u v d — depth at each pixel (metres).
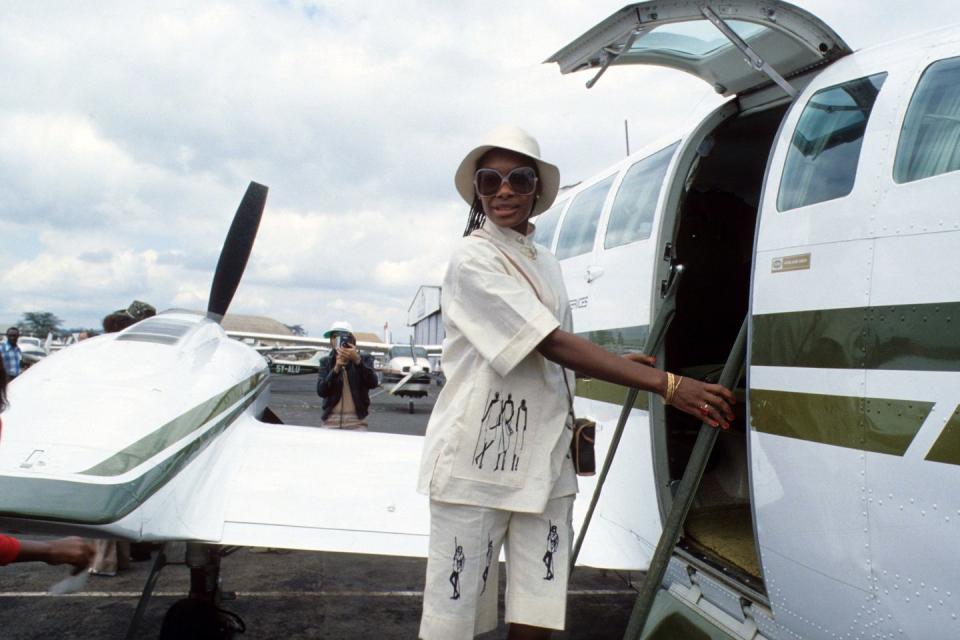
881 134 1.88
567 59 2.58
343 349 6.19
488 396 1.72
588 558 3.10
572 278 3.98
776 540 2.09
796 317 2.02
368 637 3.59
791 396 2.02
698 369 3.71
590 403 3.66
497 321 1.69
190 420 2.85
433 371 24.11
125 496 2.37
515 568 1.76
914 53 1.93
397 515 2.85
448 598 1.71
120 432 2.57
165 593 4.13
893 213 1.78
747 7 2.20
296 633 3.62
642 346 3.18
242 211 4.00
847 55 2.22
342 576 4.58
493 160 1.81
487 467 1.70
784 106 3.05
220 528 2.72
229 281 3.98
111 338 3.23
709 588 2.60
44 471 2.36
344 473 3.13
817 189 2.03
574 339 1.68
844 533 1.85
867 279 1.81
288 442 3.40
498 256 1.74
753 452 2.17
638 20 2.30
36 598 4.00
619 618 3.90
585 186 4.42
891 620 1.76
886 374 1.74
